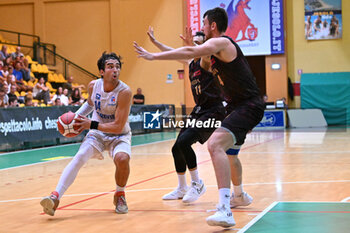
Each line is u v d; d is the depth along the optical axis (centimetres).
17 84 2505
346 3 3098
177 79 3219
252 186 877
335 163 1201
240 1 3122
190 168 754
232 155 656
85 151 696
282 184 891
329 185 865
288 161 1271
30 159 1513
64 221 635
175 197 781
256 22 3114
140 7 3250
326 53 3130
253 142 1959
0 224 625
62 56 3334
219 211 547
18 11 3350
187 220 623
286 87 3130
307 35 3141
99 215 668
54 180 1050
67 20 3322
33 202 788
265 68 3253
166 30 3231
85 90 3291
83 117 669
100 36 3297
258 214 638
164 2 3222
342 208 656
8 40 3338
